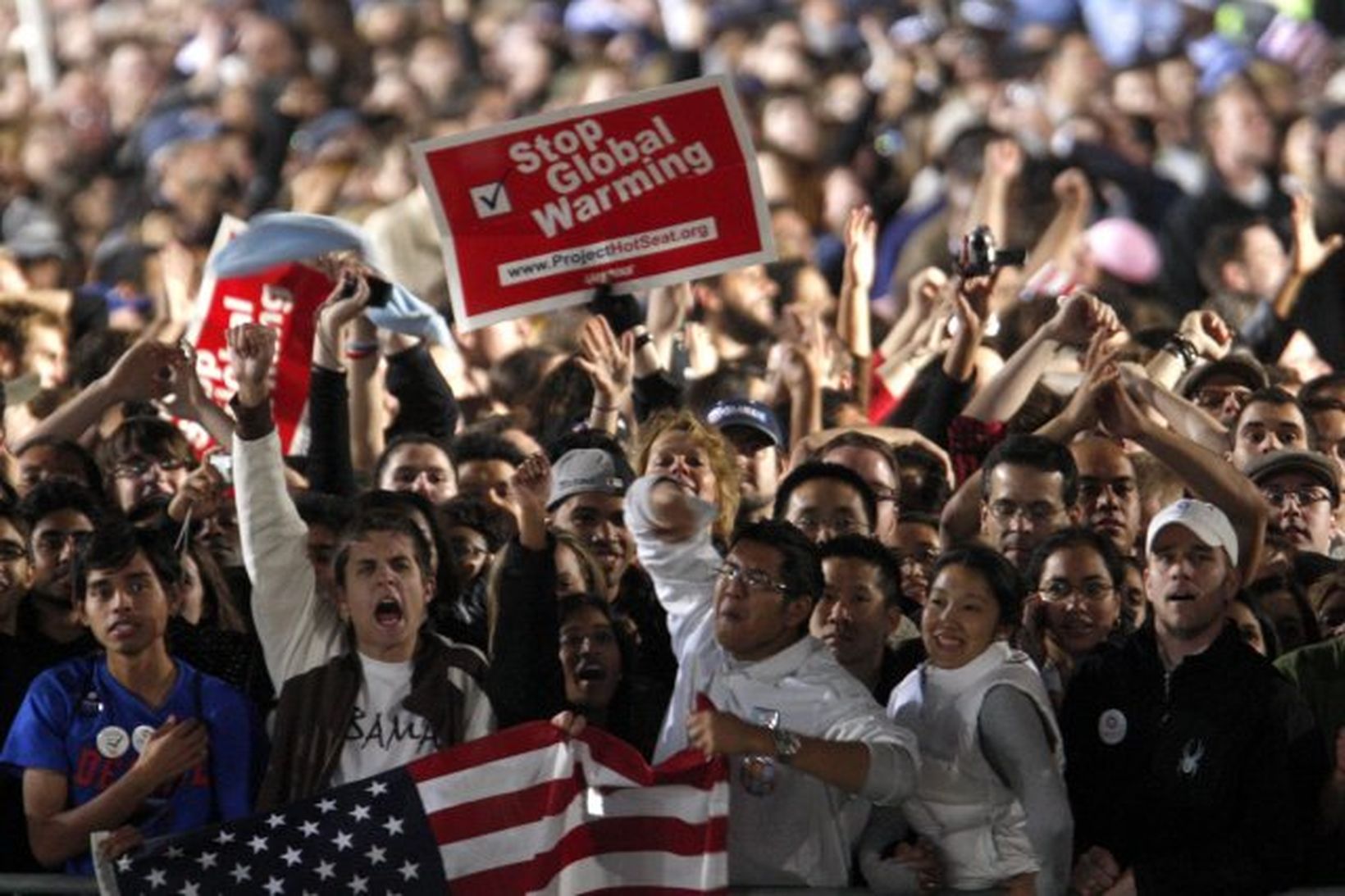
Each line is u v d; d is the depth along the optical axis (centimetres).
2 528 2491
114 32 5828
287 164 5181
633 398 2884
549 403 3112
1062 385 3145
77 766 2314
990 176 3944
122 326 3700
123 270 4444
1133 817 2236
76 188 5291
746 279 3644
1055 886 2153
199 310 3109
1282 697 2231
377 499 2333
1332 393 2972
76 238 5125
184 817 2317
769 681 2225
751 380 3198
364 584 2284
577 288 2742
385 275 3038
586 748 2239
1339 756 2212
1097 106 4750
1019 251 2909
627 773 2231
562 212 2733
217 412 2695
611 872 2231
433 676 2291
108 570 2319
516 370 3316
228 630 2475
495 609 2261
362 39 5569
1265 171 4503
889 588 2347
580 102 5219
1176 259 4359
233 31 5634
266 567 2336
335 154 4731
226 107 5272
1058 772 2177
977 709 2200
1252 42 5262
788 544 2227
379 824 2241
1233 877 2192
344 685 2286
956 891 2197
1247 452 2784
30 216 5188
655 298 3284
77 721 2322
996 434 2794
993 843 2202
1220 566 2245
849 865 2241
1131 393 2723
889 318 4044
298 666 2336
